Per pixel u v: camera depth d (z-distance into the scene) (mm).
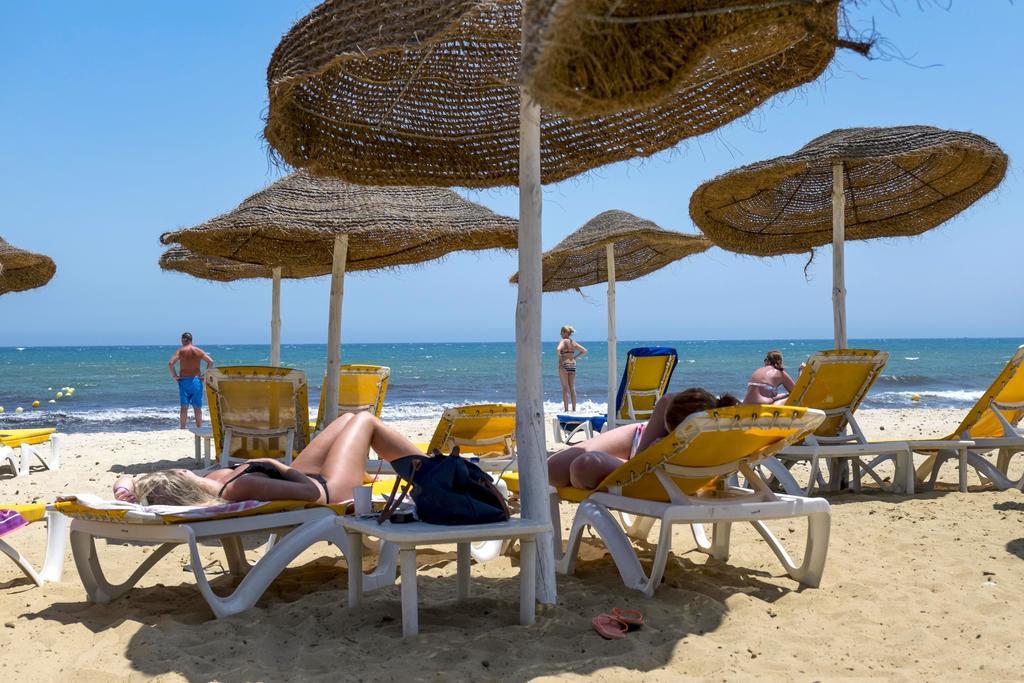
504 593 3992
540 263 3652
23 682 2938
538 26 2578
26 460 9273
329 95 4309
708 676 2934
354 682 2863
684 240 11203
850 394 6605
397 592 4008
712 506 3828
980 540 4895
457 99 4699
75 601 4023
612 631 3312
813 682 2865
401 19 3264
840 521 5492
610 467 4289
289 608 3748
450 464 3424
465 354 91438
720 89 4203
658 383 11180
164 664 3051
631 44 2666
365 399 9141
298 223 6742
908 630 3400
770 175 7012
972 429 7137
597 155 4668
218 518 3723
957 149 6797
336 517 3795
